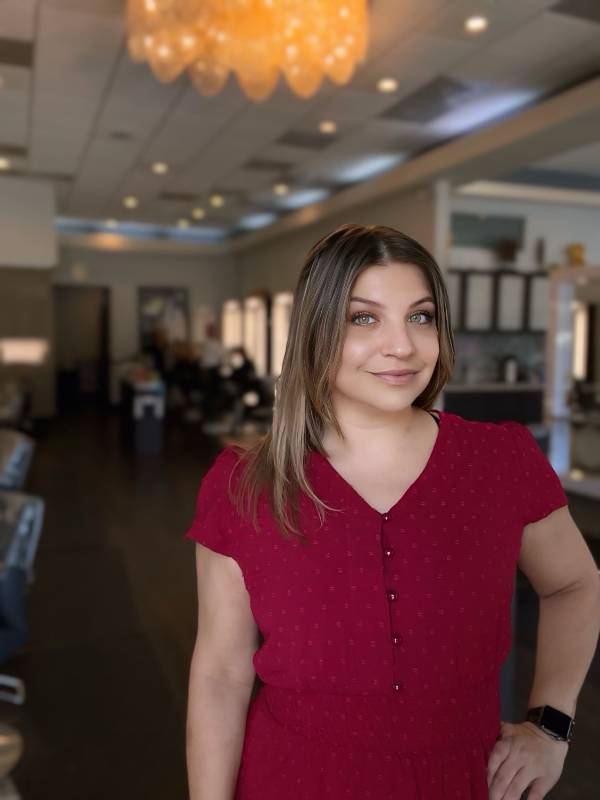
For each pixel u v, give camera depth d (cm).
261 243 1496
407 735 88
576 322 535
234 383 1202
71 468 866
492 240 1100
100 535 579
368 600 88
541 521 96
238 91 661
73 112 738
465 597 88
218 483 99
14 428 961
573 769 201
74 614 409
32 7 498
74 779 251
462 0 480
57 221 1552
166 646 366
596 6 488
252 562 94
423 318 93
